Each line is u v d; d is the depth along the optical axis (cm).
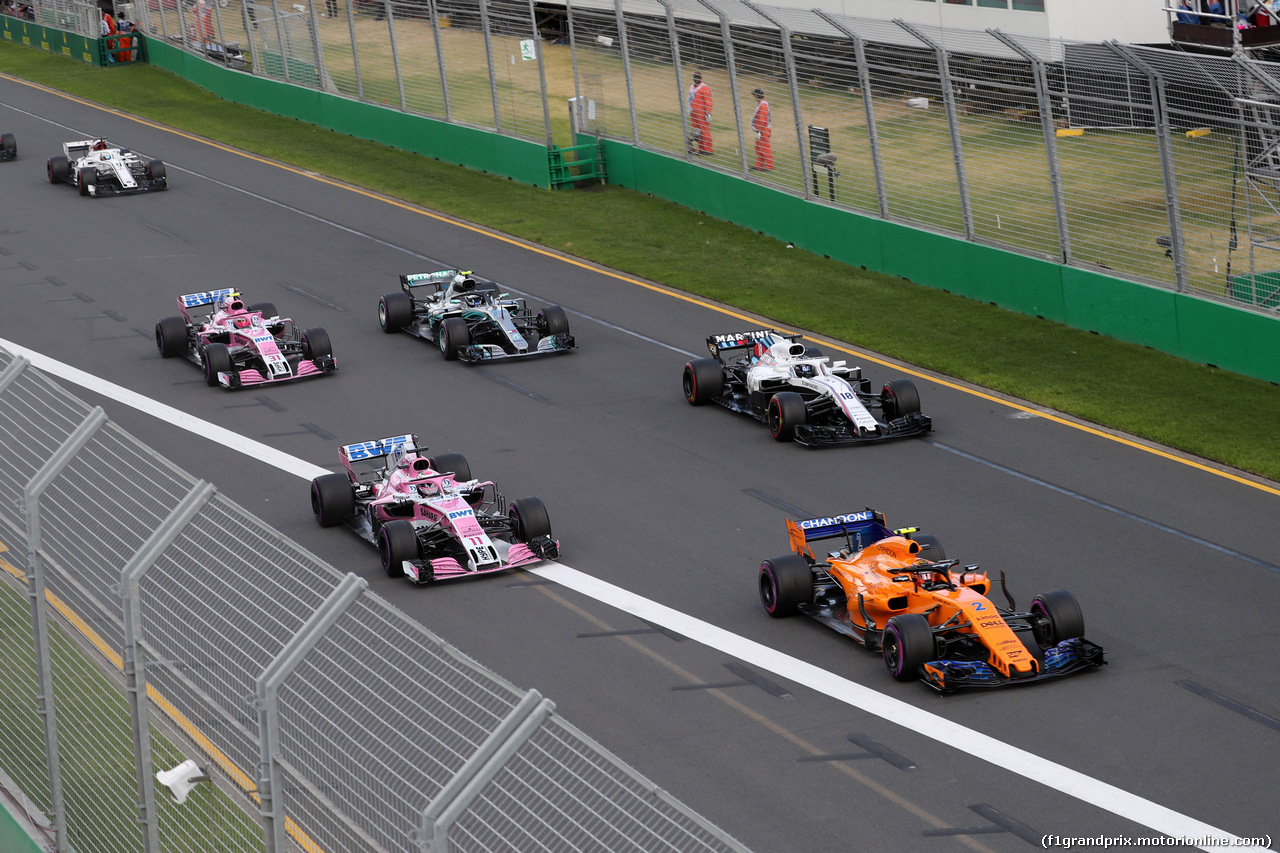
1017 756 4300
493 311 9281
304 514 6619
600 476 7050
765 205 12119
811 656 5034
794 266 11281
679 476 7025
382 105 16250
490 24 14562
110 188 14050
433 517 6050
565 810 2192
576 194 13812
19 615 3844
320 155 15700
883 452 7325
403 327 9775
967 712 4591
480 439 7650
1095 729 4459
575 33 14238
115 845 3338
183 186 14325
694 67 12888
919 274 10681
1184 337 8788
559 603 5572
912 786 4150
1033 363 8812
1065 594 4891
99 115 17900
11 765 3903
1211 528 6219
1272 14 10869
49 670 3444
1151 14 13125
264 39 18012
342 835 2492
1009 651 4694
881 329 9638
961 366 8806
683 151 13238
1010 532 6228
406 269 11425
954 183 10981
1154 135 9000
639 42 13525
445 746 2316
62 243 12244
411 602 5606
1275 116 8281
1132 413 7831
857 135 12062
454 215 13162
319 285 11012
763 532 6275
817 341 9431
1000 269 9981
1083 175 9494
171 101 18725
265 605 2769
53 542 3484
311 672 2595
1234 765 4216
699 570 5866
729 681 4862
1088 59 9094
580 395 8400
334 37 16762
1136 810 3988
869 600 5050
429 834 2225
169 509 3188
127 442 3422
